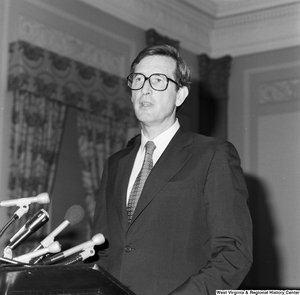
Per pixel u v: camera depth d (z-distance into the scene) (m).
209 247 1.98
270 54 7.83
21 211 1.91
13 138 6.12
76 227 6.66
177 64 2.18
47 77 6.30
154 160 2.13
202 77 8.05
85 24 6.76
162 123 2.15
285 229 7.42
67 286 1.56
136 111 2.13
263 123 7.78
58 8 6.51
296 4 7.52
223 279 1.79
